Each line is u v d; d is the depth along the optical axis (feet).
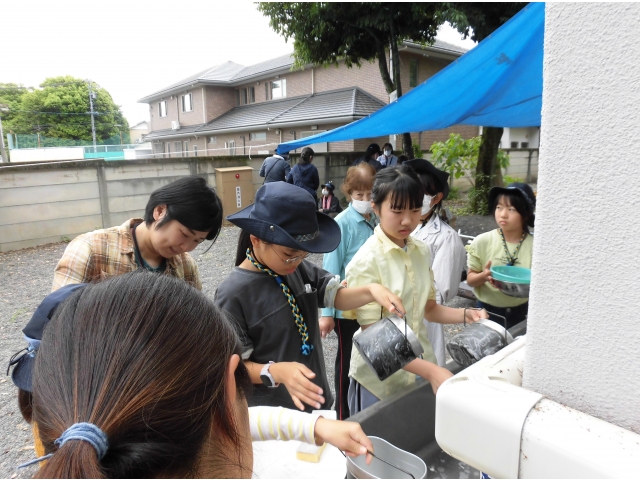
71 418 1.42
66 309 1.67
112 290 1.68
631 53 1.58
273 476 2.86
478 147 32.19
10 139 106.73
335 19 25.07
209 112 68.85
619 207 1.68
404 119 12.23
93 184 24.75
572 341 1.91
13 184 22.20
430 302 5.50
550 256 1.94
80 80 118.21
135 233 5.12
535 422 1.82
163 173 27.35
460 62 8.98
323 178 33.99
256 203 4.28
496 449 1.92
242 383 2.08
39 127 112.47
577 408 1.92
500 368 2.31
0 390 9.63
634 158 1.61
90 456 1.28
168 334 1.55
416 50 42.19
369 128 13.00
